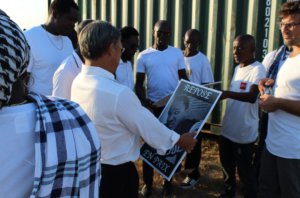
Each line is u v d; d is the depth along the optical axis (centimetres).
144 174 261
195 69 310
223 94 192
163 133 130
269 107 156
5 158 59
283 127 160
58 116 67
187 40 308
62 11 212
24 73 65
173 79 279
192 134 155
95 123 125
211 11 349
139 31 409
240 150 219
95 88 124
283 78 163
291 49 195
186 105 179
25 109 63
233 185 242
